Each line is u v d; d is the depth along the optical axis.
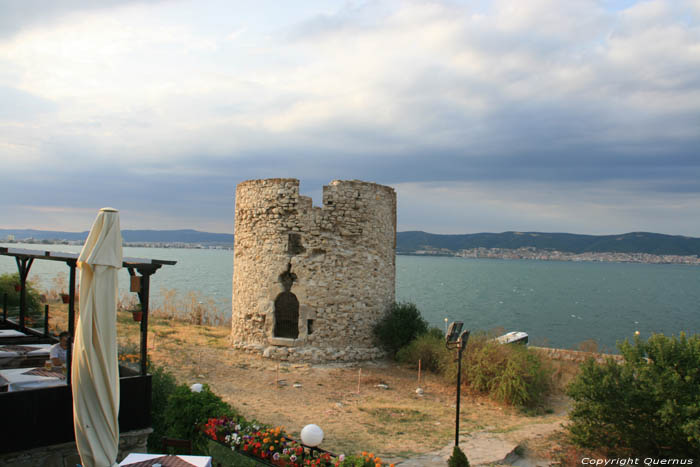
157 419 11.67
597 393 12.78
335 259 21.47
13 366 11.14
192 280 90.88
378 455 11.86
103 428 7.61
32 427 8.69
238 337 22.55
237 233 23.36
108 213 7.68
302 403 15.96
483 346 18.97
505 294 94.50
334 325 21.28
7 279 24.78
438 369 20.44
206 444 10.89
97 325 7.47
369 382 18.70
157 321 28.91
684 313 71.81
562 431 14.22
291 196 21.42
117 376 7.81
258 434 10.43
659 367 13.06
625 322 60.69
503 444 12.78
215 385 17.05
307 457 9.72
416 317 23.03
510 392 16.92
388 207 23.72
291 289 21.31
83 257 7.55
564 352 24.59
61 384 9.37
